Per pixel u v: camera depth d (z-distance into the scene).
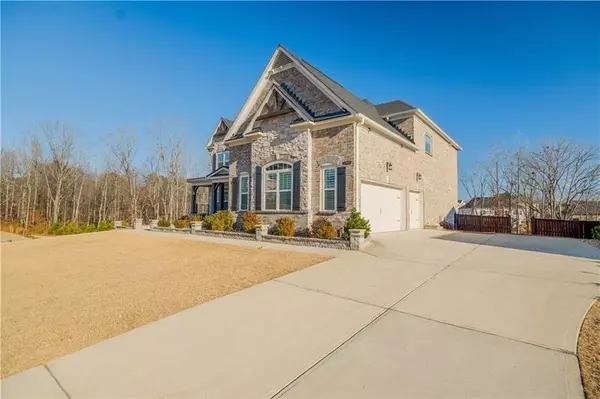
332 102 14.23
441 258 8.77
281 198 15.34
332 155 13.77
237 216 17.72
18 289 7.14
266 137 16.06
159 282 7.20
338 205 13.41
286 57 16.42
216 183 24.69
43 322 4.97
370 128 14.31
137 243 14.63
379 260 8.64
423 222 19.58
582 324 4.18
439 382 2.89
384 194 15.56
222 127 28.67
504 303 5.05
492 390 2.75
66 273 8.73
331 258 9.12
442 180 23.20
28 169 41.19
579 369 3.07
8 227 39.53
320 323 4.41
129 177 41.31
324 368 3.21
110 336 4.30
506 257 8.85
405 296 5.51
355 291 5.88
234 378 3.08
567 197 24.94
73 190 42.75
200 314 4.95
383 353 3.49
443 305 5.02
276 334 4.10
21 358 3.74
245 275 7.49
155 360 3.52
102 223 30.05
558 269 7.34
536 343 3.65
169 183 41.62
